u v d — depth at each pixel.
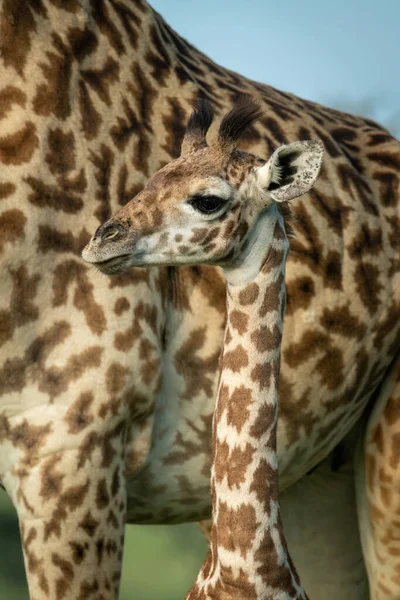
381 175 16.02
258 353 12.03
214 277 14.20
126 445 13.80
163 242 11.74
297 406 15.02
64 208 13.30
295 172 11.89
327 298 14.97
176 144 14.27
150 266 11.91
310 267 14.85
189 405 14.23
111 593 13.56
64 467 13.18
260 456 11.97
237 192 11.85
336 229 15.16
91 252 11.57
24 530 13.34
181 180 11.77
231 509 11.95
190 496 14.71
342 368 15.21
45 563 13.27
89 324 13.29
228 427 12.03
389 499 15.78
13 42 13.40
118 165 13.74
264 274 12.05
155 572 28.64
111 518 13.47
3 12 13.40
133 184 13.80
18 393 13.14
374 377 15.71
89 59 13.94
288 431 15.08
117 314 13.37
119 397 13.39
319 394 15.14
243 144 14.95
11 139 13.16
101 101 13.84
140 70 14.39
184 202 11.74
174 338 14.05
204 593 12.21
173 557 29.27
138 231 11.68
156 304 13.74
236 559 11.89
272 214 12.09
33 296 13.13
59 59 13.62
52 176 13.29
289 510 17.62
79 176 13.44
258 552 11.88
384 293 15.46
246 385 12.02
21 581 27.98
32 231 13.08
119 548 13.62
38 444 13.17
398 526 15.88
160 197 11.77
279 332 12.12
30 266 13.09
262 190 11.86
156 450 14.22
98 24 14.16
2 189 13.02
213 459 12.19
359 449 16.41
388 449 15.71
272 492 11.99
